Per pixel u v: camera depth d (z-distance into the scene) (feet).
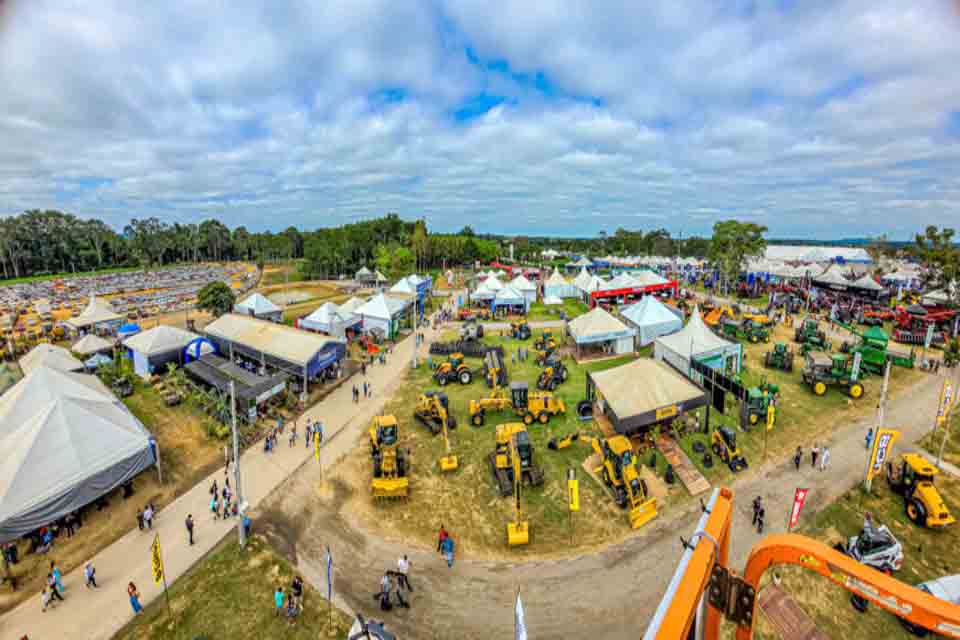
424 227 370.94
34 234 416.67
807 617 43.83
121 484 62.69
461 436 80.64
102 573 51.60
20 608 47.09
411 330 161.58
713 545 18.31
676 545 53.88
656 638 14.57
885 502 59.47
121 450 63.46
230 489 66.74
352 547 55.21
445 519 59.72
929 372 102.47
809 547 17.72
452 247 398.21
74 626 44.96
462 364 109.19
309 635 43.45
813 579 48.11
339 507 62.64
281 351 103.60
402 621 44.88
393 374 114.62
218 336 123.65
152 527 59.21
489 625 44.29
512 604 46.57
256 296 164.66
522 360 122.31
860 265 266.36
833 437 75.72
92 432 62.85
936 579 46.01
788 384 98.07
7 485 53.11
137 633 44.06
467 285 276.62
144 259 449.89
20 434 60.70
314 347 101.91
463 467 71.05
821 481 64.44
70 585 50.03
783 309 168.96
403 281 206.80
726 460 69.05
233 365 104.27
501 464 66.74
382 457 67.10
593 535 56.08
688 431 77.97
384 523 59.26
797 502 51.42
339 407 94.99
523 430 67.67
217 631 43.93
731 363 102.53
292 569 51.80
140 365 115.24
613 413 68.69
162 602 47.55
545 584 49.01
